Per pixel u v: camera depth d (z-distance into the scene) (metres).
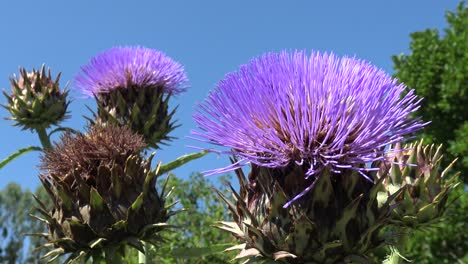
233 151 0.18
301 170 0.18
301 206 0.18
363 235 0.18
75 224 0.22
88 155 0.22
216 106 0.18
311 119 0.18
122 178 0.22
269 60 0.18
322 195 0.17
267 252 0.18
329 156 0.17
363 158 0.17
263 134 0.18
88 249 0.22
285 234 0.18
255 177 0.19
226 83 0.18
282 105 0.18
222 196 0.19
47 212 0.22
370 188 0.18
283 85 0.18
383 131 0.17
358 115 0.17
